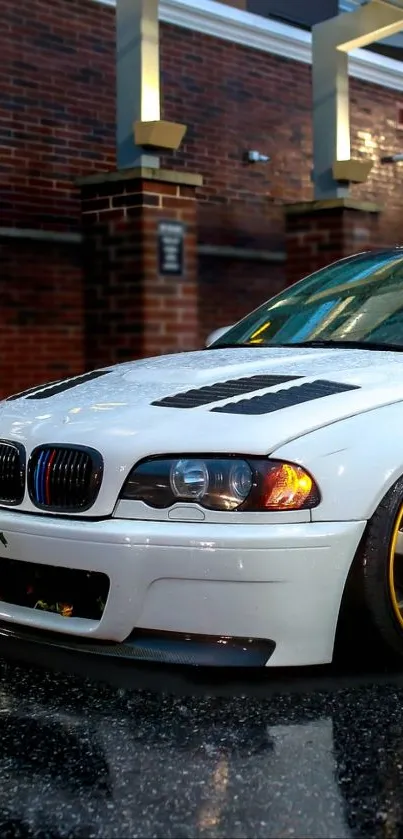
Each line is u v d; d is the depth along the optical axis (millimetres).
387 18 8109
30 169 8078
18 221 8016
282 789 2334
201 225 9273
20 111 7980
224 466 2814
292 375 3342
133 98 7168
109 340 7465
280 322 4363
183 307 7441
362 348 3826
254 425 2885
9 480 3131
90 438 2986
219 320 9438
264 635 2795
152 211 7195
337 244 8594
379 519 2896
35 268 8109
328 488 2842
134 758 2504
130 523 2838
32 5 7977
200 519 2797
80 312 8422
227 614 2770
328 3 11078
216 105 9344
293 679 2977
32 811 2262
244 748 2547
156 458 2873
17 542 2996
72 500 2969
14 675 3066
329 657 2875
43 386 3785
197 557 2754
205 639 2801
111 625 2838
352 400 3049
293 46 9992
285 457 2824
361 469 2895
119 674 3045
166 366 3734
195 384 3320
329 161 8688
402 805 2262
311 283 4684
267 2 10383
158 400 3168
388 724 2684
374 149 10930
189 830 2166
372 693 2889
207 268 9312
